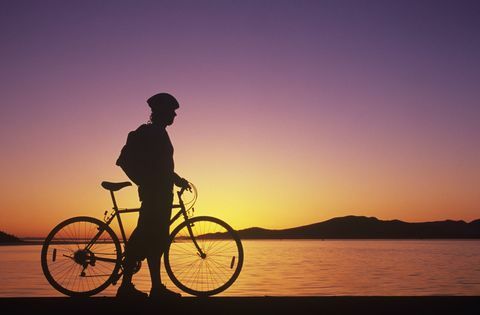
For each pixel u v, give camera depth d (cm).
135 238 525
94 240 527
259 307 456
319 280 4119
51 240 525
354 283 3881
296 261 8212
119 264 523
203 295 521
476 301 458
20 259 8831
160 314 454
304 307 457
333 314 457
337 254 11981
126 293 515
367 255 11394
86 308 452
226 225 539
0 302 452
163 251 531
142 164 530
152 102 554
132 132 543
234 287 3353
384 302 459
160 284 523
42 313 450
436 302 459
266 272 5178
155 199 528
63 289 518
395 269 6084
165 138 546
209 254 533
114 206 536
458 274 5188
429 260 8875
